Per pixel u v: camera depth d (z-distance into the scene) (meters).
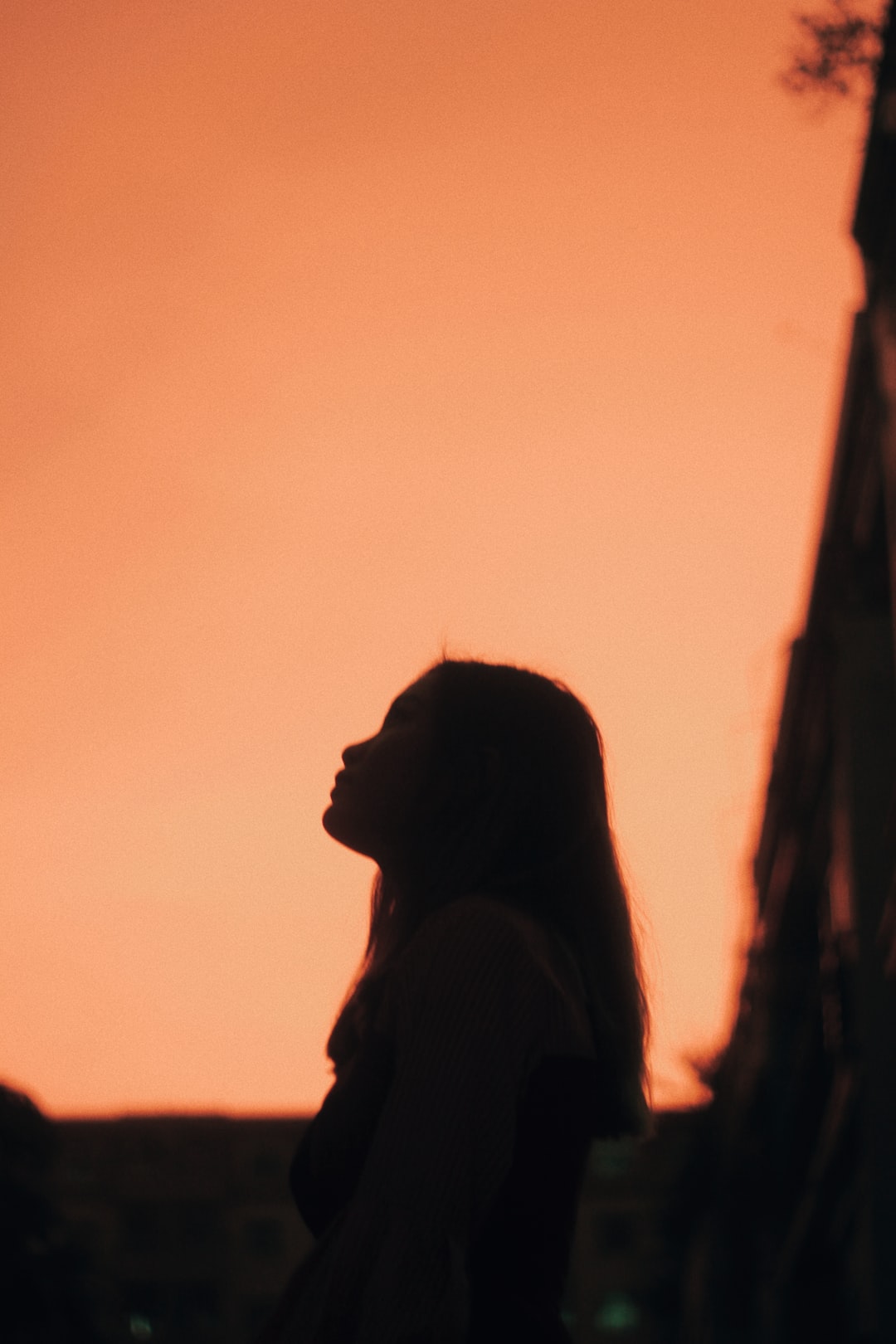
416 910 1.66
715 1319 30.72
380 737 1.73
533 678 1.74
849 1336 17.98
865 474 14.66
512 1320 1.34
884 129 10.23
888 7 8.92
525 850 1.65
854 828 15.21
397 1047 1.39
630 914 1.69
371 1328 1.23
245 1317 62.62
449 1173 1.30
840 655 15.76
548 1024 1.42
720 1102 29.41
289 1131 66.06
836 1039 16.27
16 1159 30.31
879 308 12.39
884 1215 14.20
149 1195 64.06
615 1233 56.47
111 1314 30.50
